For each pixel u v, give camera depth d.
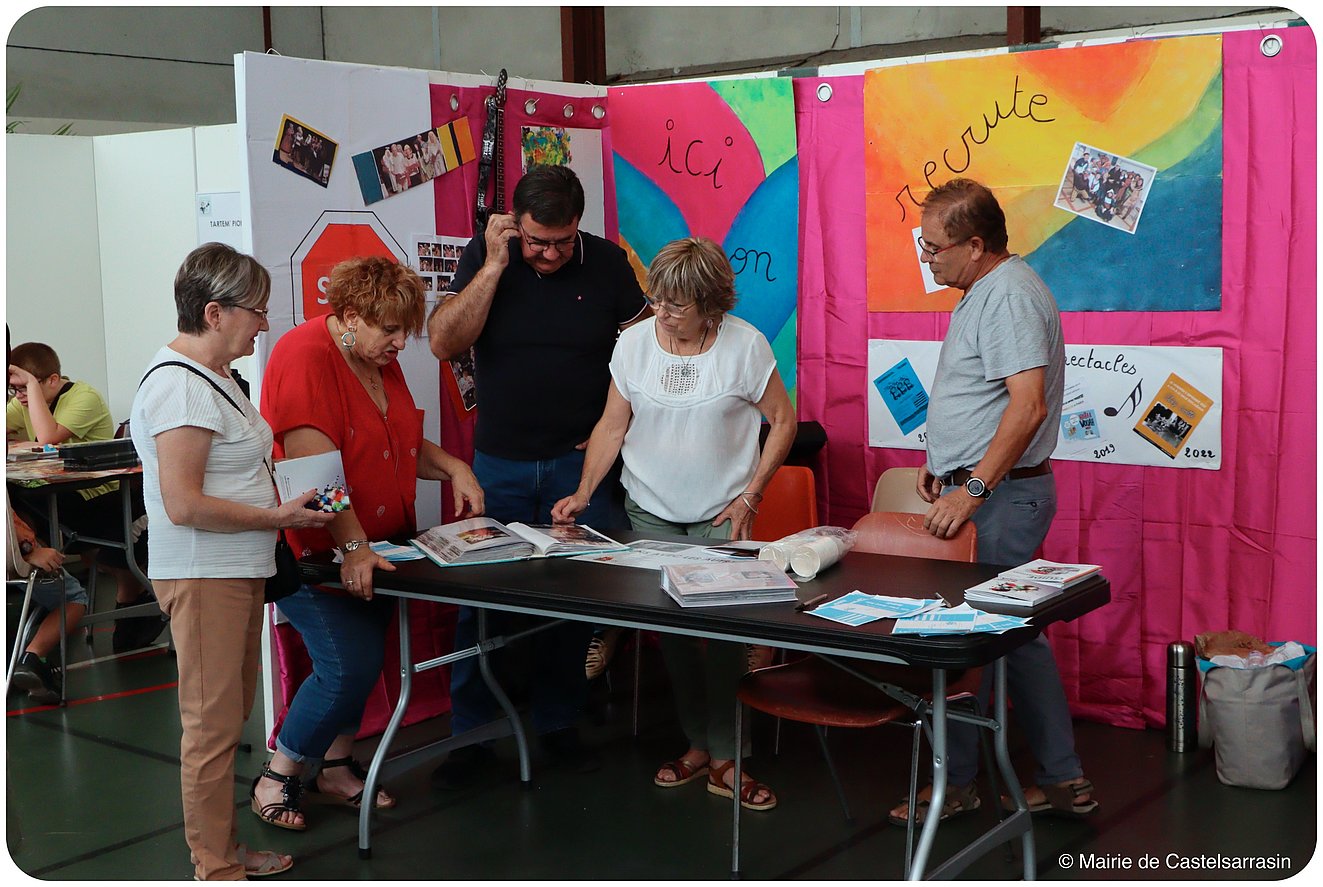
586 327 3.63
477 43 8.56
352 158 3.75
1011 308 2.99
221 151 6.07
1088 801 3.23
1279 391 3.61
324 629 3.14
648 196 4.46
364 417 3.13
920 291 4.10
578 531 3.32
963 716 2.77
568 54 5.81
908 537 3.15
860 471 4.32
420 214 3.97
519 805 3.41
